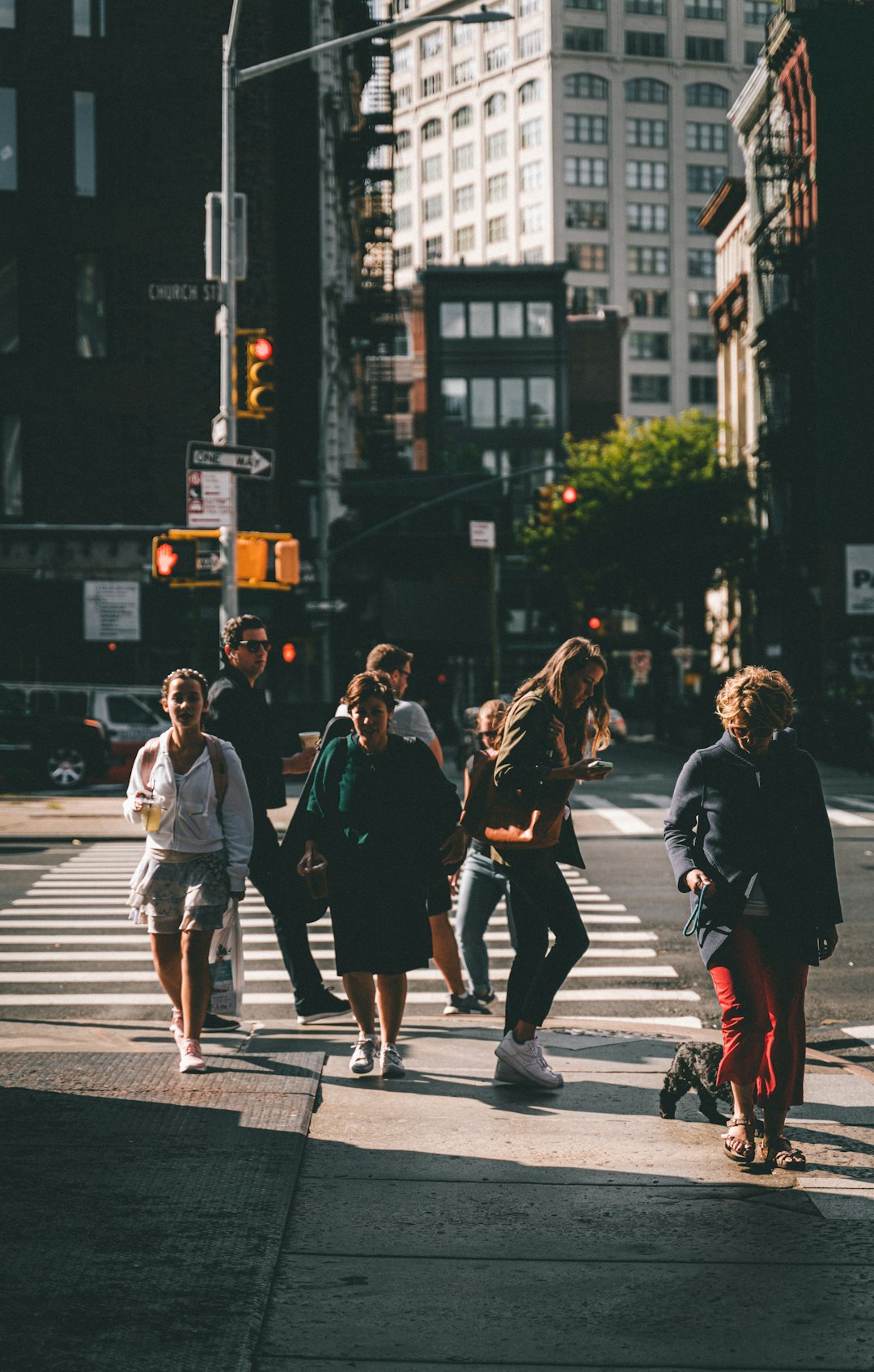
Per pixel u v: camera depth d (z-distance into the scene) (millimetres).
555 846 7121
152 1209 4965
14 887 15219
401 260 144875
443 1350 3998
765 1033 5738
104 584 34750
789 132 54250
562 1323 4199
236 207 18516
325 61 47562
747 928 5770
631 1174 5672
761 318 62062
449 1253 4762
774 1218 5156
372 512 53688
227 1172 5406
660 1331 4148
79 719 28031
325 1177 5570
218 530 18016
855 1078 7492
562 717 6898
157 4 36531
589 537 63062
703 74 134250
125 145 36406
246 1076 6984
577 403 104312
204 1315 4066
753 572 61719
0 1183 5246
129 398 36250
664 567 62625
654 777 34031
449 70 140250
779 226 55062
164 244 36438
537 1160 5852
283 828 21438
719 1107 6738
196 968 7117
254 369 17828
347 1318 4211
